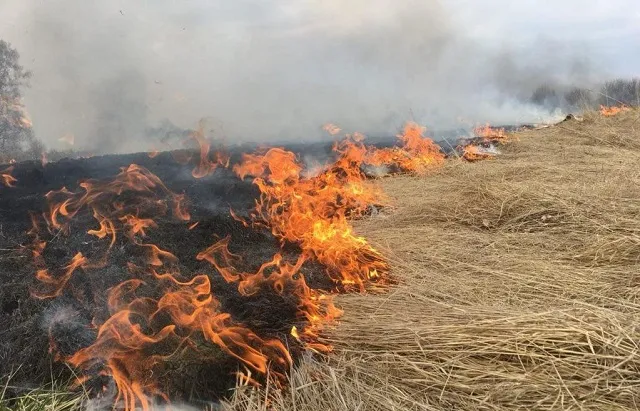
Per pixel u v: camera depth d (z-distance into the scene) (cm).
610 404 199
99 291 281
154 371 222
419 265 356
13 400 214
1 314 262
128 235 360
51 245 341
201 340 239
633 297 279
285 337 251
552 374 215
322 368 233
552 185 460
